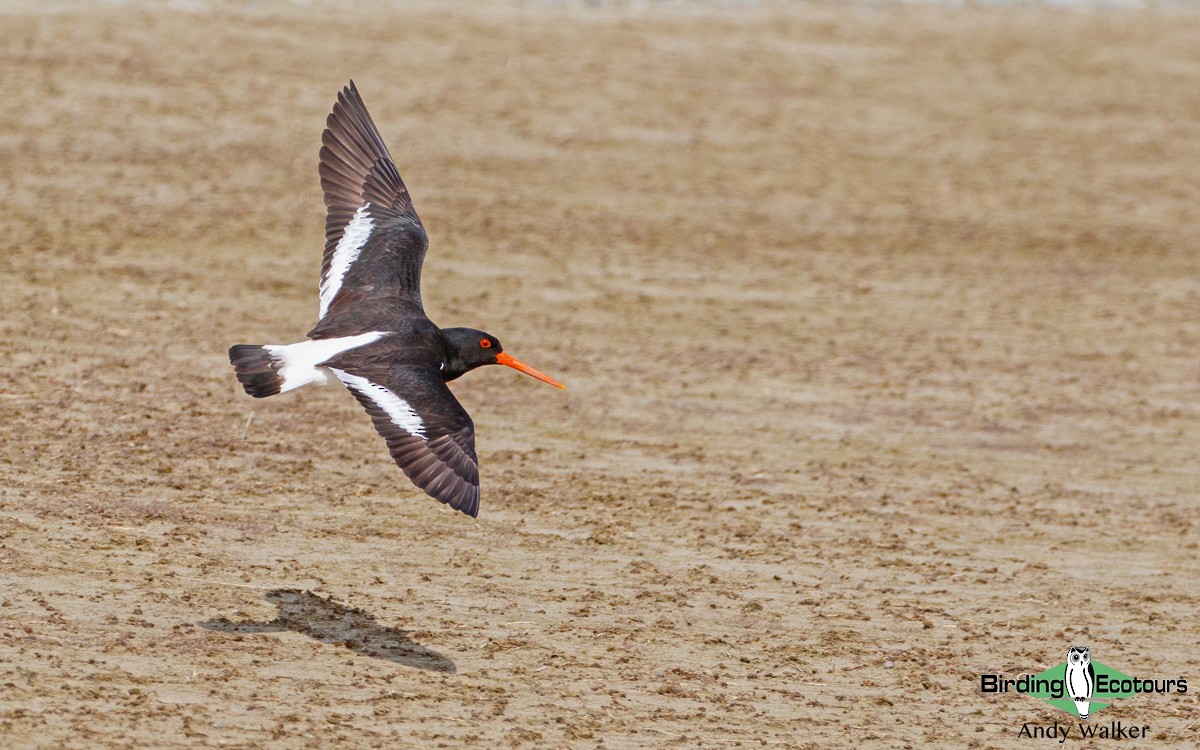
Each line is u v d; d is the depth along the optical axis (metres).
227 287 20.28
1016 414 18.81
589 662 11.66
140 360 17.33
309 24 31.98
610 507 14.91
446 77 30.08
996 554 14.68
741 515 15.05
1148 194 28.58
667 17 35.72
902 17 37.88
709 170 27.56
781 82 32.28
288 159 25.58
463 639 11.80
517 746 10.19
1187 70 35.44
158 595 11.82
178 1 32.28
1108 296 23.73
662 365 19.42
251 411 16.23
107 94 27.03
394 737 10.09
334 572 12.73
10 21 29.73
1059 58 35.62
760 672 11.82
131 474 14.22
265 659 11.02
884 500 15.81
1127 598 13.88
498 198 25.17
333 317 11.46
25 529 12.70
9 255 20.27
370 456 15.45
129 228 21.94
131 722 9.84
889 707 11.45
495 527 14.14
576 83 30.73
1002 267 24.69
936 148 29.80
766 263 23.83
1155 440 18.28
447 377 11.59
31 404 15.59
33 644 10.73
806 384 19.25
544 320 20.58
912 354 20.66
